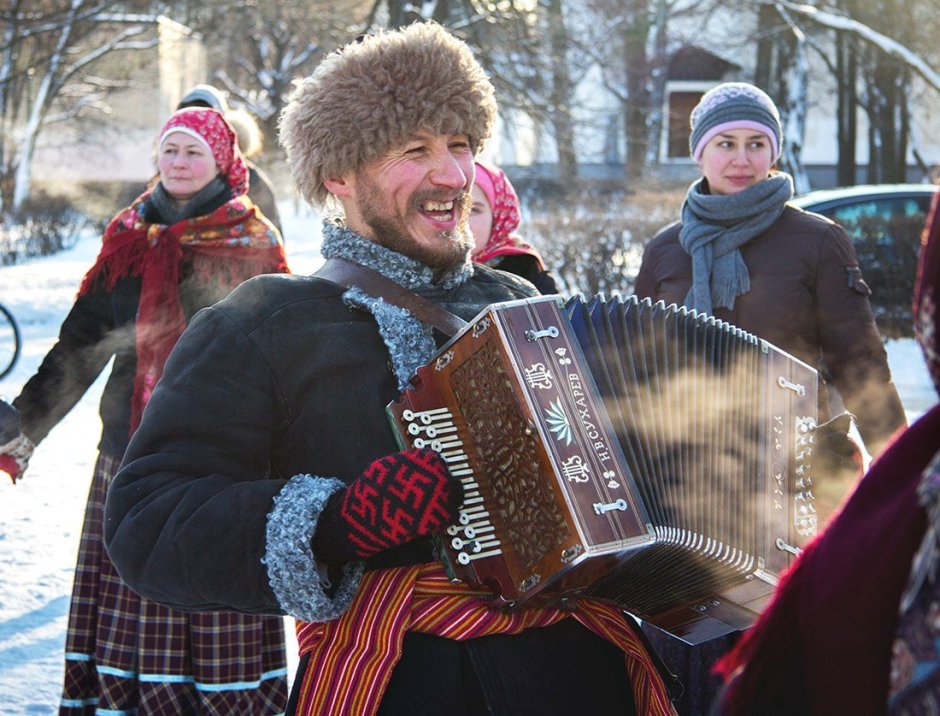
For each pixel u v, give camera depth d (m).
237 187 5.11
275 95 33.00
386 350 2.89
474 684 2.76
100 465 4.67
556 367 2.64
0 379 11.30
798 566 1.98
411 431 2.71
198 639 4.41
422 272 2.97
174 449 2.80
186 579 2.67
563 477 2.55
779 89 33.62
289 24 26.14
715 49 38.41
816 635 1.88
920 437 1.85
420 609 2.77
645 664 2.92
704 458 2.76
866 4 32.53
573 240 18.44
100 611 4.52
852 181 42.22
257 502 2.67
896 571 1.76
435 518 2.60
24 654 5.46
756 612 2.88
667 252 5.03
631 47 33.88
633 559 2.74
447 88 2.92
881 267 15.28
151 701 4.41
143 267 4.80
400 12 24.14
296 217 39.19
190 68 47.12
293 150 3.06
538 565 2.60
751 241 4.77
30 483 8.49
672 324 2.84
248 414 2.82
